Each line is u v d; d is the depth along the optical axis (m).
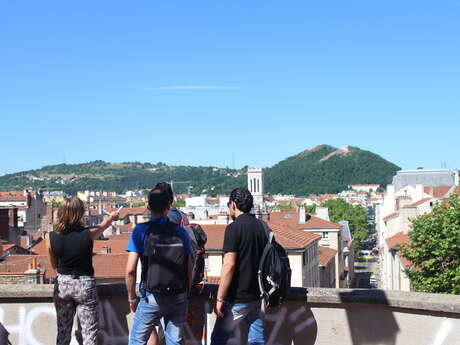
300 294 8.12
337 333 8.07
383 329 7.87
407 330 7.75
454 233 30.27
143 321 7.38
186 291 7.50
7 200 152.88
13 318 8.49
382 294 7.86
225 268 7.28
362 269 135.00
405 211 63.31
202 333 8.31
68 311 7.80
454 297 7.65
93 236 7.83
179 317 7.48
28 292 8.41
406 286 46.75
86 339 7.73
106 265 40.53
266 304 7.30
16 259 37.56
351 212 167.12
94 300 7.77
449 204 32.81
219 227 49.69
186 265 7.40
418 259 31.84
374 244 194.25
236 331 8.37
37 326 8.46
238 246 7.32
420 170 102.00
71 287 7.63
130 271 7.30
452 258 30.86
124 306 8.42
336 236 80.00
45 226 74.06
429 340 7.61
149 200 7.41
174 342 7.43
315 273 57.47
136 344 7.39
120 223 121.81
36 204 110.56
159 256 7.24
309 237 55.66
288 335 8.25
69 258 7.64
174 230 7.39
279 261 7.34
